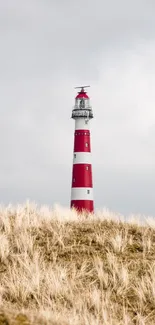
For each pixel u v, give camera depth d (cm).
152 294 1202
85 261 1372
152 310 1154
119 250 1447
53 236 1505
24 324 809
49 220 1666
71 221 1702
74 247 1464
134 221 1725
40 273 1265
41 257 1377
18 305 1115
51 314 965
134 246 1500
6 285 1202
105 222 1708
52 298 1163
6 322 804
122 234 1592
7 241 1435
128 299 1199
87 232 1592
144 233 1581
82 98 4206
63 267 1334
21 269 1295
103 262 1377
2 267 1320
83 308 1111
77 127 4169
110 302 1166
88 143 4162
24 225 1581
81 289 1222
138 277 1304
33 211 1770
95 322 1018
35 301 1142
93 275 1301
